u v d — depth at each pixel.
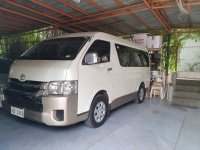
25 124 4.13
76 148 3.24
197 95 7.02
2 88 4.13
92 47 4.05
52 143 3.37
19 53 11.59
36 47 4.61
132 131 4.11
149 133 4.05
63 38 4.46
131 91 5.91
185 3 5.49
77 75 3.50
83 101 3.69
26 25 8.19
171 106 6.55
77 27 8.09
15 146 3.19
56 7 5.82
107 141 3.56
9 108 3.80
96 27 8.27
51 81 3.34
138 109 5.97
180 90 7.50
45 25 8.12
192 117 5.36
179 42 9.70
